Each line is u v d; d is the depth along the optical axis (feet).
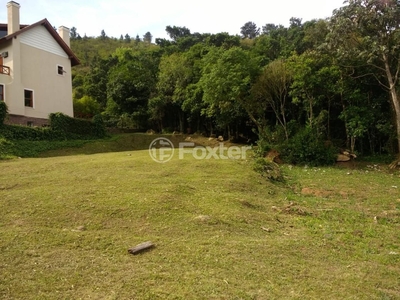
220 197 24.25
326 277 12.91
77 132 72.90
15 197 22.58
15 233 16.38
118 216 19.24
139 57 114.32
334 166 49.47
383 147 56.80
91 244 15.38
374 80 54.44
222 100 62.80
